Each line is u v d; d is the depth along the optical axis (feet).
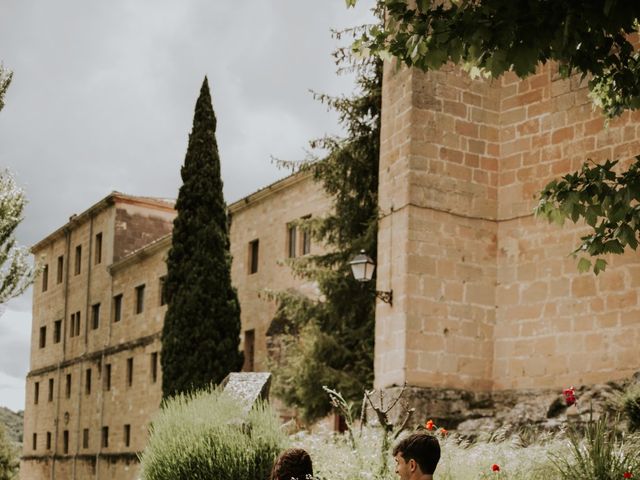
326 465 30.17
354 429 32.94
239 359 82.64
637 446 27.73
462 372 50.11
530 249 50.55
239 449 32.63
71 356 141.59
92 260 137.80
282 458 21.70
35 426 153.07
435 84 51.98
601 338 46.73
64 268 147.54
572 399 32.99
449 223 51.13
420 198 50.70
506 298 51.13
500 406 49.55
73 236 146.61
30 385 157.48
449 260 50.83
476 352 50.67
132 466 116.67
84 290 139.33
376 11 60.90
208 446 32.71
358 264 50.26
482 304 51.21
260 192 92.94
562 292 48.73
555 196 23.31
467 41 20.33
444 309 50.26
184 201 84.64
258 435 33.32
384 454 29.48
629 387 41.65
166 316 83.20
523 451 29.86
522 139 51.96
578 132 49.52
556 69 50.90
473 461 29.43
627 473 25.22
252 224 96.12
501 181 52.54
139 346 118.83
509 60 20.07
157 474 33.35
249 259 96.27
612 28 19.21
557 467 27.14
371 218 61.26
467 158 52.16
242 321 94.89
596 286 47.34
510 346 50.49
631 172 22.26
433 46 21.06
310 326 63.16
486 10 20.08
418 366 49.14
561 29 19.77
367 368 58.59
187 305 81.56
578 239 48.39
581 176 23.97
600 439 27.20
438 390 49.08
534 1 19.62
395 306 50.39
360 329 61.00
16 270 74.74
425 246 50.44
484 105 53.01
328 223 64.90
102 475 125.49
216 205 84.64
